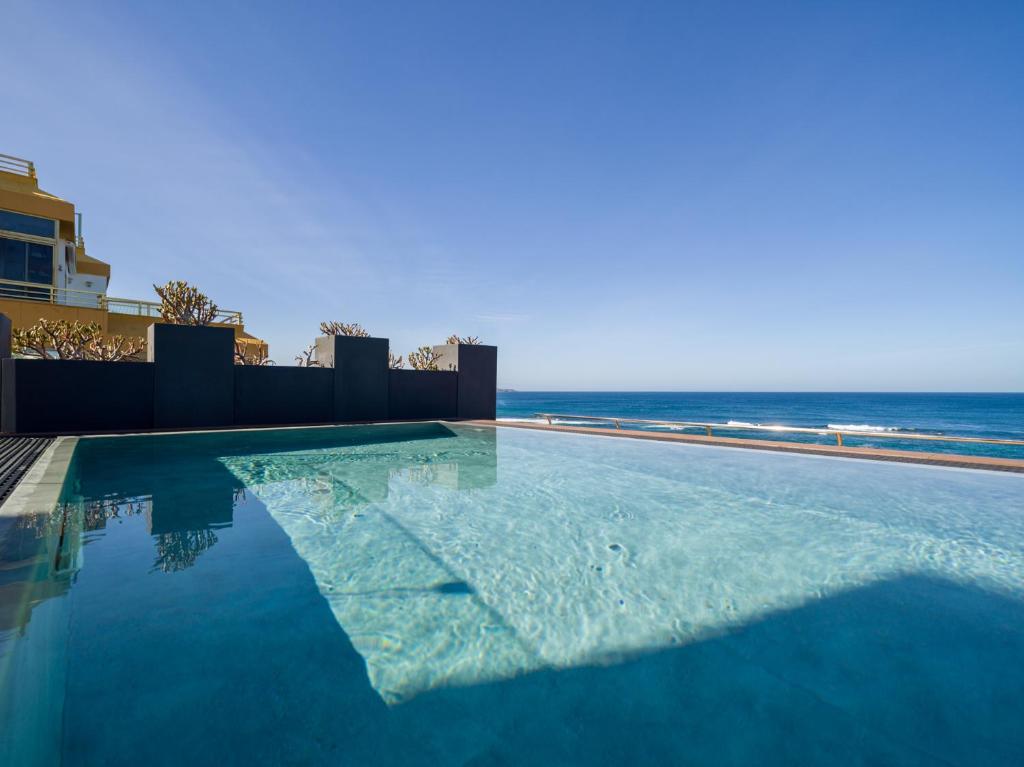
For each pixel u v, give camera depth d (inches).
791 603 114.6
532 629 101.7
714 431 1403.8
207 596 114.3
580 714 76.7
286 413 441.1
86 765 64.1
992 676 87.4
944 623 105.7
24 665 64.5
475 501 206.4
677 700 80.2
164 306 567.8
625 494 217.6
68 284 693.9
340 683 82.9
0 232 544.1
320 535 160.4
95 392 355.6
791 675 87.4
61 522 149.4
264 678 83.7
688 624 104.2
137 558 137.4
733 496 211.8
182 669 85.7
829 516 182.7
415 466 287.1
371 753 67.6
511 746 69.4
